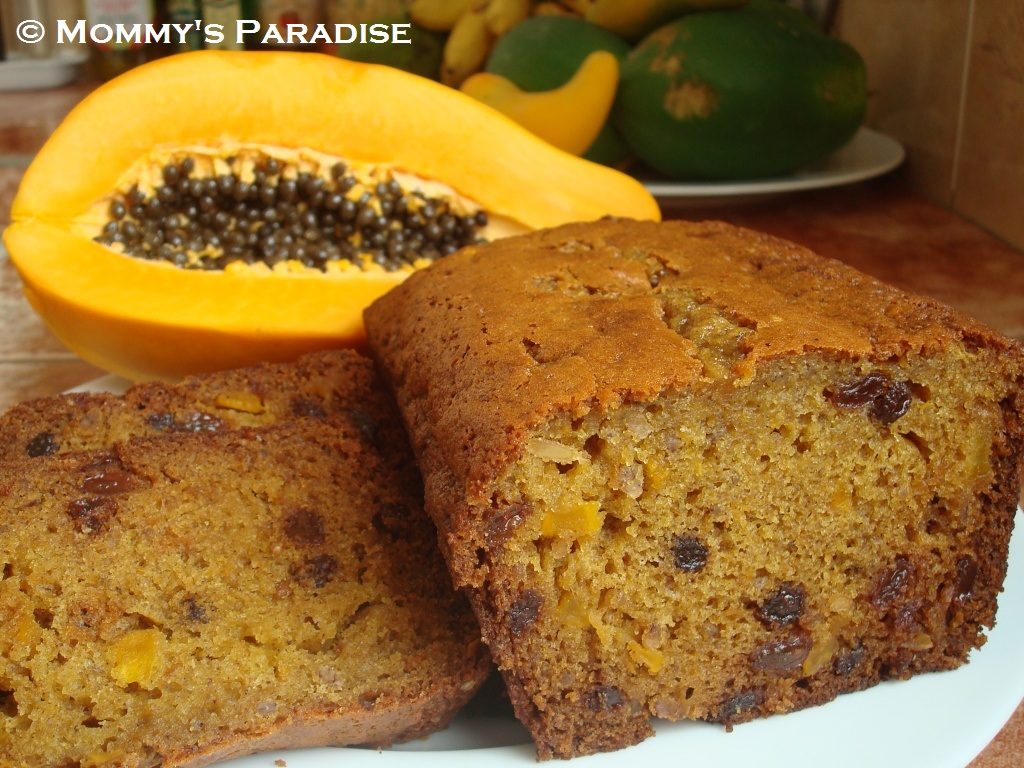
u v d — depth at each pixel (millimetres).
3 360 406
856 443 231
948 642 244
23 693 219
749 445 225
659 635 229
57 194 320
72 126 319
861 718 230
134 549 233
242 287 321
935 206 522
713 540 229
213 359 322
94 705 223
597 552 223
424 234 344
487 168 337
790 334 225
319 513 248
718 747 224
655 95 468
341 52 534
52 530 232
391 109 331
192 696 227
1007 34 451
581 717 227
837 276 265
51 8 824
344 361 294
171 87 320
